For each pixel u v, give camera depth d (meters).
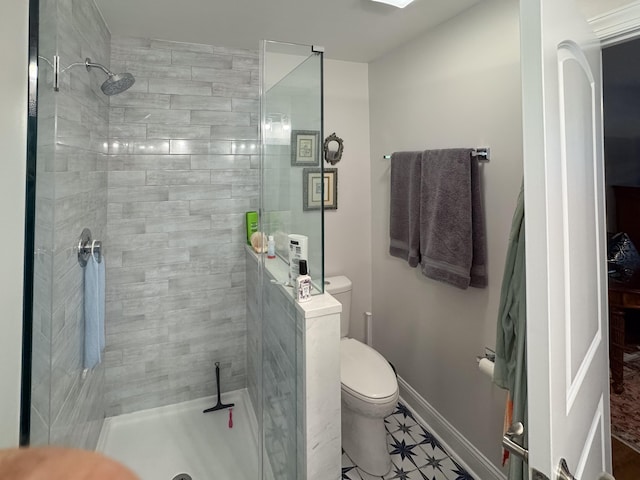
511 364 1.11
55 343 1.13
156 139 2.09
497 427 1.60
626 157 3.09
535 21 0.57
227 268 2.31
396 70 2.20
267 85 1.54
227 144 2.25
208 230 2.25
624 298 2.42
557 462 0.61
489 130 1.57
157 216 2.13
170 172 2.13
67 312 1.27
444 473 1.75
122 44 1.98
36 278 0.90
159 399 2.23
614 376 2.45
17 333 0.82
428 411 2.05
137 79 2.02
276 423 1.68
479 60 1.60
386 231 2.41
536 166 0.58
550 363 0.58
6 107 0.79
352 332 2.58
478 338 1.68
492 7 1.53
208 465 1.83
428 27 1.88
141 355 2.17
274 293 1.68
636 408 2.27
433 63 1.89
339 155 2.44
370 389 1.66
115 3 1.62
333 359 1.36
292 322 1.43
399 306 2.29
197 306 2.27
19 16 0.81
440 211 1.73
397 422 2.12
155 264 2.15
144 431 2.07
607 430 1.11
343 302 2.29
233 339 2.37
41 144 0.92
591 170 0.92
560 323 0.63
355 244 2.55
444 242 1.71
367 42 2.09
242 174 2.29
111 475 0.30
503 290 1.12
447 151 1.69
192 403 2.29
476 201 1.59
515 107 1.45
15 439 0.83
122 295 2.10
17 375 0.83
